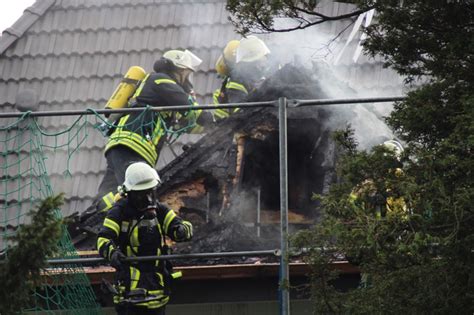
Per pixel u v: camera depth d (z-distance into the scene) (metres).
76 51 36.53
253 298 23.67
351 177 18.78
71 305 22.78
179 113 25.72
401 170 18.69
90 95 35.12
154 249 21.22
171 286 23.08
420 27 19.84
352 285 22.97
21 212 30.62
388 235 18.03
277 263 23.38
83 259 21.52
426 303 17.98
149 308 21.08
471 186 17.92
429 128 19.23
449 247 17.83
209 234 23.81
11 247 16.95
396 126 19.41
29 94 34.06
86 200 31.78
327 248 19.03
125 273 21.08
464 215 17.86
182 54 26.53
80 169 32.53
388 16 19.86
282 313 20.75
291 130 24.30
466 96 18.56
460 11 19.56
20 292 16.50
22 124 33.31
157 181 21.27
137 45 36.28
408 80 20.20
